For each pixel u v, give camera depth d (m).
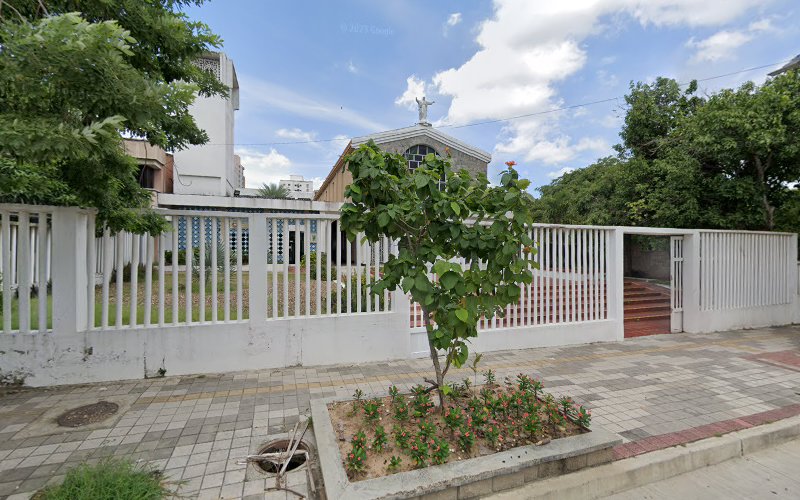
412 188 2.98
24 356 4.24
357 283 5.36
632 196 10.98
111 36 2.50
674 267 7.67
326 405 3.52
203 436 3.27
